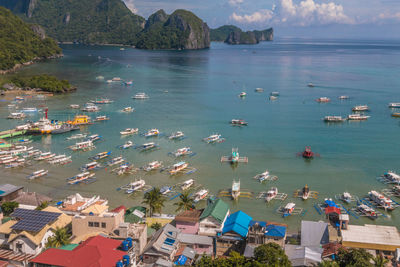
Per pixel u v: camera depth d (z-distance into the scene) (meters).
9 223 91.00
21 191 126.00
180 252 87.19
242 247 90.81
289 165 165.38
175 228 92.88
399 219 119.19
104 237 82.31
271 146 191.75
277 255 77.62
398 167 162.62
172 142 197.50
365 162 168.88
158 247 84.44
